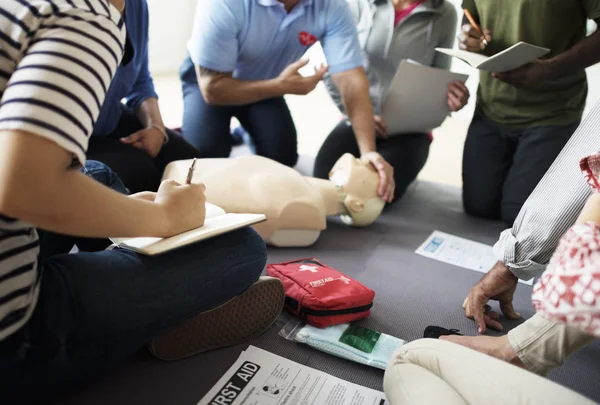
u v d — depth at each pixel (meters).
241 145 2.63
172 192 0.91
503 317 1.41
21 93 0.60
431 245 1.83
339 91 2.10
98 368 0.93
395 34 2.21
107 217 0.73
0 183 0.60
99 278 0.86
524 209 1.21
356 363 1.16
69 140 0.61
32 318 0.80
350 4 2.32
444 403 0.80
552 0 1.86
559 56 1.85
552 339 0.92
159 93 3.61
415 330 1.31
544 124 2.00
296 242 1.67
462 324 1.36
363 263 1.64
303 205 1.61
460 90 2.04
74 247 1.53
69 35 0.64
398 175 2.16
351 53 1.94
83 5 0.66
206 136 2.14
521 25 1.93
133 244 0.91
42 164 0.60
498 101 2.11
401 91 2.03
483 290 1.34
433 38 2.22
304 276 1.33
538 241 1.17
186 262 0.96
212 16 1.78
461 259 1.74
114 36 0.69
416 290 1.51
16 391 0.84
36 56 0.62
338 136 2.22
